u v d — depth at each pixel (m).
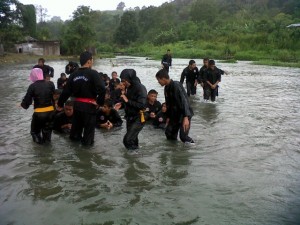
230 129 8.09
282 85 17.00
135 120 6.49
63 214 4.18
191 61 12.89
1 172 5.42
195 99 12.41
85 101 6.47
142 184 5.03
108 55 56.44
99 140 7.21
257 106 11.08
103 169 5.59
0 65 31.92
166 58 17.78
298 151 6.48
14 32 50.22
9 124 8.45
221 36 62.50
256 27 59.44
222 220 4.05
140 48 71.50
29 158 6.07
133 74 6.41
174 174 5.40
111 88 10.85
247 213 4.20
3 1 49.66
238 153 6.38
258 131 7.91
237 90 15.05
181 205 4.40
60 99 6.62
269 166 5.73
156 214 4.19
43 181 5.11
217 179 5.21
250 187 4.92
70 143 6.96
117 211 4.25
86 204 4.42
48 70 12.20
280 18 76.38
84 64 6.41
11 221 4.02
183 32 73.56
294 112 10.12
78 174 5.38
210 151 6.50
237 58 43.78
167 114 7.14
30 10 62.50
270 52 44.44
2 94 13.25
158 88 14.97
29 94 6.70
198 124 8.55
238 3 109.69
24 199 4.54
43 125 6.89
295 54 40.34
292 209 4.30
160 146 6.81
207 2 97.56
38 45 51.72
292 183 5.07
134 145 6.56
